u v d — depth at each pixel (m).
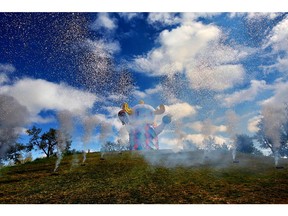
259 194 7.73
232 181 8.65
